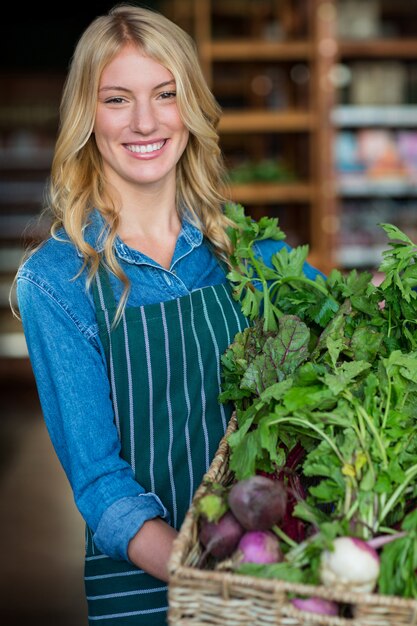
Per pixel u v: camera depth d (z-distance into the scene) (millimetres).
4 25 6750
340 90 4812
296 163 5301
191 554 957
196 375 1336
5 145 6480
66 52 6848
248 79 5758
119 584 1296
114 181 1388
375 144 4855
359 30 4762
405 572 901
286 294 1470
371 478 993
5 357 5801
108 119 1311
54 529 3305
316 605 865
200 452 1342
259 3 5266
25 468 4070
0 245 6387
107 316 1290
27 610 2633
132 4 1379
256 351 1321
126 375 1296
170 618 892
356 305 1338
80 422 1226
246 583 864
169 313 1321
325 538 896
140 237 1415
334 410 1069
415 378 1118
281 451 1122
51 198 1366
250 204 5340
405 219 4965
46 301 1259
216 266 1492
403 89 4820
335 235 4742
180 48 1323
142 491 1225
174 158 1368
